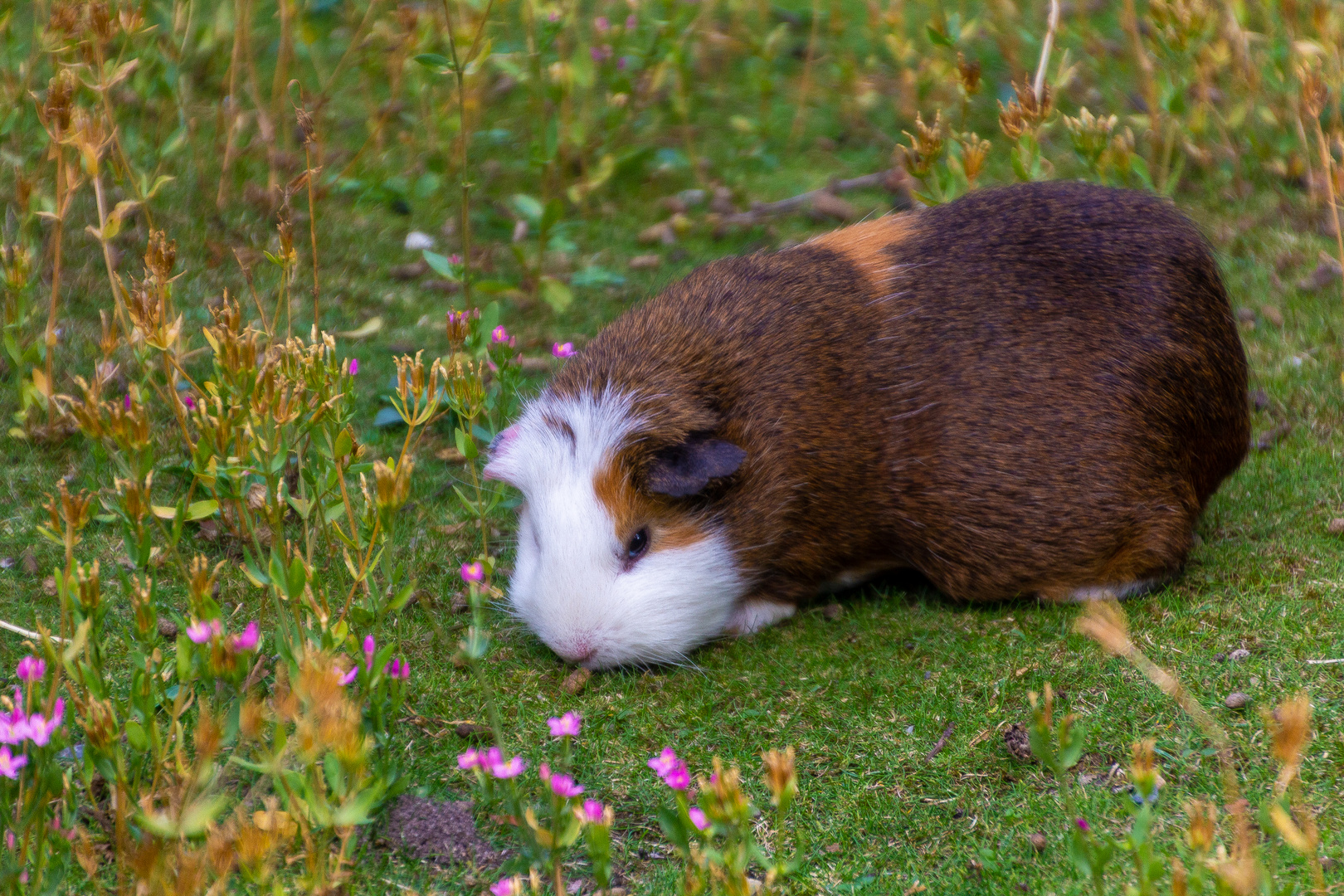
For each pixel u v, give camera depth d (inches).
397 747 165.8
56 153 210.8
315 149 311.7
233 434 156.9
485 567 188.5
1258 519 210.8
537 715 174.1
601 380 191.2
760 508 189.0
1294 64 269.7
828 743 166.2
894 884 142.5
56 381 234.2
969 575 194.2
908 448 192.4
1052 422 189.3
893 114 362.3
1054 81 302.5
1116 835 145.0
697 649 192.4
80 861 129.4
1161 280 196.5
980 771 158.7
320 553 204.8
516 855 147.9
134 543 152.0
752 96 373.4
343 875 127.5
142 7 274.2
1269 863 126.6
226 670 124.2
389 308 277.4
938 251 202.1
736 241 309.4
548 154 298.5
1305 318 268.4
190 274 273.9
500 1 312.3
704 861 125.5
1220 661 172.7
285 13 311.9
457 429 204.5
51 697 128.2
